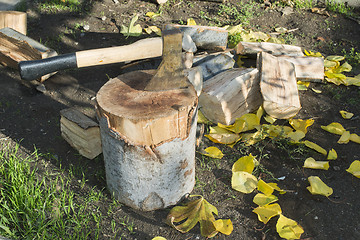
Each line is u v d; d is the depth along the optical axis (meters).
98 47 4.59
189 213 2.85
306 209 2.98
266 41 4.63
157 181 2.79
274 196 2.96
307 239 2.77
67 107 3.89
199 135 3.38
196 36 3.92
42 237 2.65
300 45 4.77
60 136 3.59
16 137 3.55
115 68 4.36
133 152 2.64
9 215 2.78
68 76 4.25
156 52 3.16
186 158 2.81
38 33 4.79
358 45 4.77
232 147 3.51
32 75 2.76
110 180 2.95
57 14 5.12
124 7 5.32
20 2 5.23
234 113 3.59
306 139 3.61
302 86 4.09
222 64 3.89
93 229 2.80
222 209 2.98
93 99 3.98
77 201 2.99
